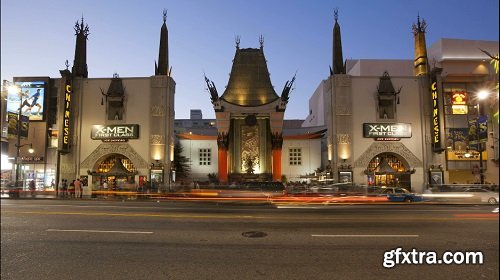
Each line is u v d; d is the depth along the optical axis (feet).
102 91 136.56
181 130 206.80
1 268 25.76
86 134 135.95
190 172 168.25
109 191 118.73
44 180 134.51
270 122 159.53
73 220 48.62
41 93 136.46
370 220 49.75
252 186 100.27
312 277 23.80
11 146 134.72
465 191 97.09
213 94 159.33
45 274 24.41
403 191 99.09
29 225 44.21
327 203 88.94
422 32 141.49
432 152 132.46
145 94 136.87
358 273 24.72
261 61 170.19
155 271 25.04
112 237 36.68
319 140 167.53
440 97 131.64
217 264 26.76
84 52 144.25
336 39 142.72
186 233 38.96
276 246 32.76
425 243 34.24
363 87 136.15
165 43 143.54
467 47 159.53
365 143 133.28
